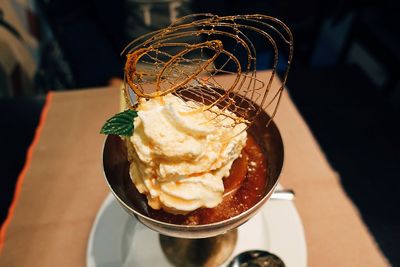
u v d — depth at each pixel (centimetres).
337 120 27
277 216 21
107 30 43
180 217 17
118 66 40
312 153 25
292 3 44
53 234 22
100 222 21
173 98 18
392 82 44
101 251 20
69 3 45
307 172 24
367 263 20
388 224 21
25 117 28
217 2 42
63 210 23
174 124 16
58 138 27
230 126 17
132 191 18
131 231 21
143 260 20
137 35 40
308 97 29
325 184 23
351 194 23
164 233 16
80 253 21
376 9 48
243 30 38
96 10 45
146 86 20
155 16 42
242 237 21
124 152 19
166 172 16
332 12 51
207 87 19
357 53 53
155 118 16
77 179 24
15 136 27
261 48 45
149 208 17
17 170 26
